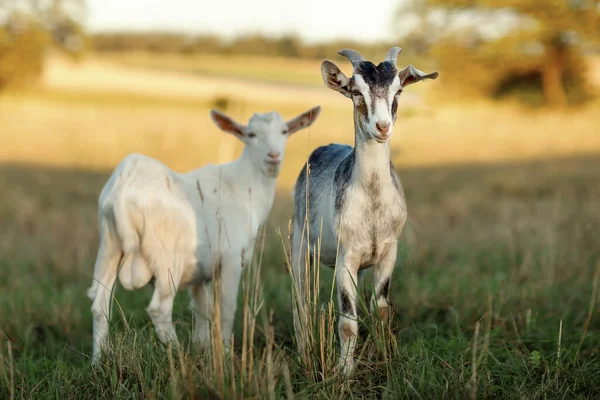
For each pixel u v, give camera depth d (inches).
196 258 182.1
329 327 148.9
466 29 1419.8
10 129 962.7
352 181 162.4
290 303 212.4
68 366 171.9
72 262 284.4
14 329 203.5
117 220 169.6
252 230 199.3
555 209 339.6
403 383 142.6
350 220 162.2
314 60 3235.7
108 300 171.9
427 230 329.4
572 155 717.9
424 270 261.0
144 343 161.5
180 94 1708.9
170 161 674.8
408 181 551.5
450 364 156.6
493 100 1416.1
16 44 1673.2
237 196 200.2
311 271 190.5
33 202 422.9
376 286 168.6
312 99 1531.7
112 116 1150.3
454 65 1393.9
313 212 182.5
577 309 210.4
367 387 147.6
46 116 1130.0
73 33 1978.3
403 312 207.2
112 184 173.2
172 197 176.6
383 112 149.3
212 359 133.1
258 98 1499.8
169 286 174.2
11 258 295.1
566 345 180.1
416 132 822.5
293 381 145.5
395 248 169.0
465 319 201.2
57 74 2121.1
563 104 1418.6
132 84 1951.3
